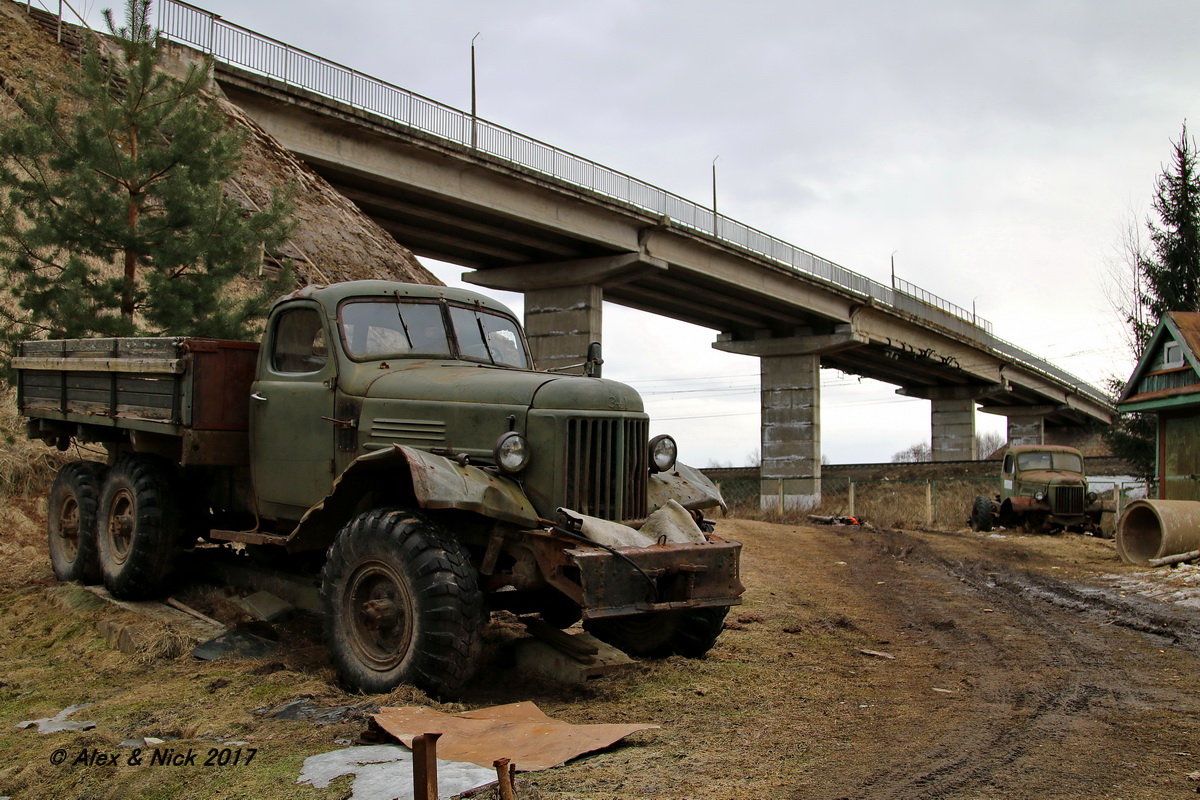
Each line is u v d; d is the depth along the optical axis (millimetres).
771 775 3924
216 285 10312
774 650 7020
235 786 3887
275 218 10945
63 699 5492
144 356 7262
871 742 4469
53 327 9789
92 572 7941
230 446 7016
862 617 8922
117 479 7586
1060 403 72312
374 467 5617
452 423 5887
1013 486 23094
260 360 7027
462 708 5023
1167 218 29109
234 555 8008
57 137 10297
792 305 42406
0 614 7523
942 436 63781
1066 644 7461
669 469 6719
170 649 6383
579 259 35062
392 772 3883
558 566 5340
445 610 5086
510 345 7207
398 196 27812
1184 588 10531
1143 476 27953
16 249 10117
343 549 5574
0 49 17547
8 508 10086
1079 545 18188
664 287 39219
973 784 3828
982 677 6121
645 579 5418
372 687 5289
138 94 10414
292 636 6715
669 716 5012
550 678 5859
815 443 47625
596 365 6984
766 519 30406
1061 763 4137
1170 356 17375
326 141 24078
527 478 5652
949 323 55344
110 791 3932
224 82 21078
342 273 17562
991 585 11602
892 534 21156
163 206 10383
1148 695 5578
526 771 3920
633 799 3602
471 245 33281
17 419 11367
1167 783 3846
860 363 54469
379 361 6484
